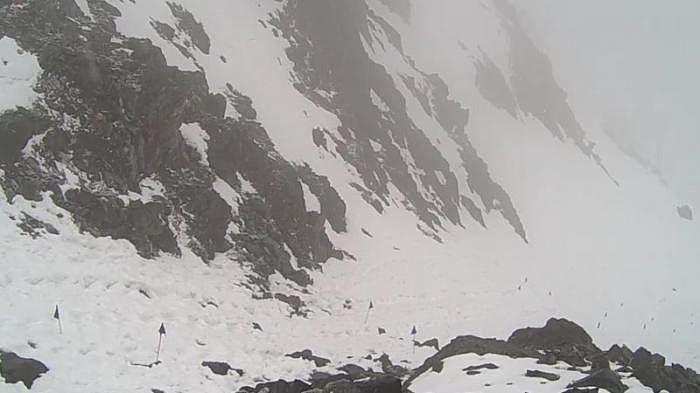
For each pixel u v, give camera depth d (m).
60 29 32.00
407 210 52.03
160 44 39.03
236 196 34.06
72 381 17.83
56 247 23.80
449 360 22.64
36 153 26.27
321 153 46.59
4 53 28.34
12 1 31.12
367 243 43.06
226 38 47.09
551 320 27.11
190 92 32.56
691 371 25.72
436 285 42.50
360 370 25.34
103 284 23.47
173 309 24.59
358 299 35.50
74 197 26.28
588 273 65.75
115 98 29.64
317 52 55.78
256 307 28.61
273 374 22.67
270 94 46.22
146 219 27.97
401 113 62.59
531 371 20.36
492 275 50.59
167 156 31.45
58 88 28.52
